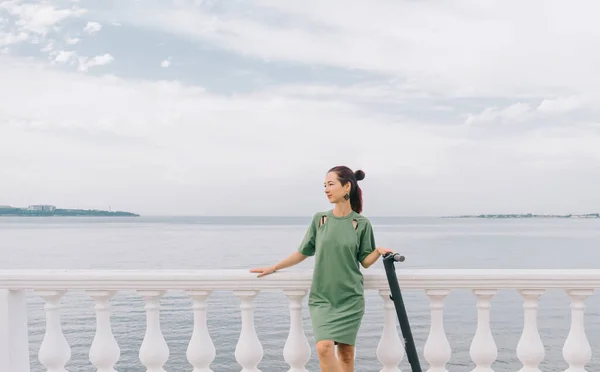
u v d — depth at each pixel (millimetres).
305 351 3326
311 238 3268
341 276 3109
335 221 3188
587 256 56656
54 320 3361
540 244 79375
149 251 65000
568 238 100812
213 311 19203
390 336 3309
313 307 3170
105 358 3324
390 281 2914
